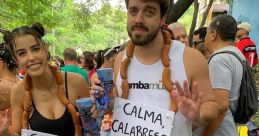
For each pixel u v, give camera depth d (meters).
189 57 2.43
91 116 2.65
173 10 7.46
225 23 3.69
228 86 3.45
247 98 3.61
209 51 3.95
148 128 2.44
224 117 3.50
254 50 7.08
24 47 2.86
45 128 2.92
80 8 12.95
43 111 2.96
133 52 2.53
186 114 2.21
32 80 2.96
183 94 2.21
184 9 7.50
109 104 2.58
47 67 2.96
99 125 2.66
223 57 3.53
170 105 2.40
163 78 2.41
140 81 2.49
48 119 2.93
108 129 2.64
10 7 14.86
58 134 2.94
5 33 3.70
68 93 3.01
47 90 2.97
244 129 4.77
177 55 2.44
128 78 2.52
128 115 2.51
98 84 2.54
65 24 25.56
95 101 2.56
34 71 2.87
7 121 2.68
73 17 13.79
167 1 2.38
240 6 15.08
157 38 2.44
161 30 2.48
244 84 3.60
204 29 5.41
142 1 2.31
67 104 2.94
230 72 3.49
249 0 14.00
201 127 2.55
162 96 2.43
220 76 3.46
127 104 2.51
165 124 2.40
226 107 3.36
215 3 18.14
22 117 2.96
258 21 12.92
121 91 2.56
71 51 7.84
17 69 3.93
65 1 24.05
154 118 2.43
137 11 2.34
